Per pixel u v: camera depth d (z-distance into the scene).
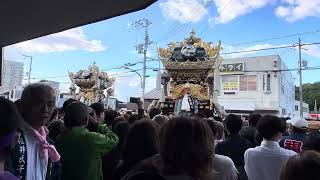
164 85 14.16
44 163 3.20
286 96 50.31
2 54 7.52
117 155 5.00
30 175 3.04
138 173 2.19
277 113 43.12
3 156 1.96
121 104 29.14
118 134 5.00
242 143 5.22
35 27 5.82
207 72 13.56
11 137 2.00
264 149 4.50
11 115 2.01
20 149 2.97
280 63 44.66
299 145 5.48
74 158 3.95
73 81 25.48
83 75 25.23
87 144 3.97
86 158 3.95
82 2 4.54
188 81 13.77
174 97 13.57
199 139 2.21
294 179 1.89
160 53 13.91
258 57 44.38
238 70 45.25
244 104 44.62
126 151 3.12
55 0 4.55
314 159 1.89
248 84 44.78
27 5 4.80
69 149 3.98
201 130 2.24
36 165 3.12
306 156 1.92
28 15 5.23
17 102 3.30
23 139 3.03
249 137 6.39
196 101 13.29
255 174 4.52
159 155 2.34
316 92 74.56
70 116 4.10
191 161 2.18
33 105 3.23
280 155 4.39
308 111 70.12
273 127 4.48
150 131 3.09
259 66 44.22
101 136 4.12
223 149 5.18
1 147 1.95
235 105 45.09
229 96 45.69
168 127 2.27
